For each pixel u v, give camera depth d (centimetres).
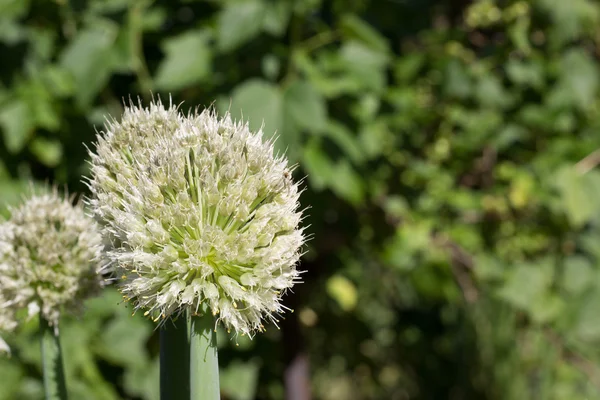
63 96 84
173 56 80
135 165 43
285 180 44
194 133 43
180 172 42
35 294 48
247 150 43
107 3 82
